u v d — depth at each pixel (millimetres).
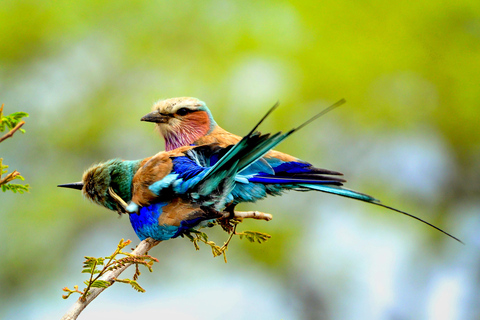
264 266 16625
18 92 17562
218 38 17625
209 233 16328
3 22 17391
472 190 17656
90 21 17766
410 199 17266
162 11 17844
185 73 17422
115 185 6531
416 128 17516
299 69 16953
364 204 16828
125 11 17797
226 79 16984
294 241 16531
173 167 5969
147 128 16750
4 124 4449
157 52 17672
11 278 15977
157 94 17031
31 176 16797
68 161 17219
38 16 17578
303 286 17141
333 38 17281
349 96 16828
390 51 17125
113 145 17297
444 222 17516
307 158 16578
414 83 17547
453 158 17625
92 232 16703
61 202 16359
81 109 17578
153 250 16625
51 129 17297
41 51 17875
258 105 16594
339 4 17391
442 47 17344
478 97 17281
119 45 17781
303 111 16906
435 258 17516
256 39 17406
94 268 4535
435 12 17297
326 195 16906
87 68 17781
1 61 17453
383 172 17141
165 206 5887
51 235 16312
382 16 17375
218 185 5629
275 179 6785
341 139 17141
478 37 17500
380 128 17234
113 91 17594
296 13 17578
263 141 5328
